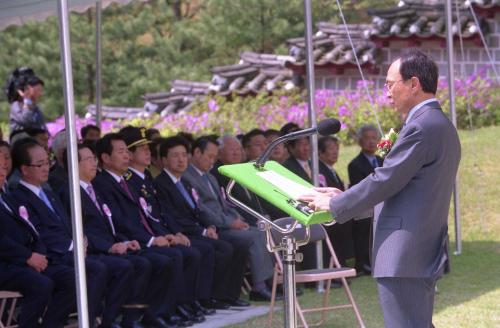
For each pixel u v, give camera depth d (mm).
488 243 13586
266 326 9062
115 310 8586
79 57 28391
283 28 27281
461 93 19516
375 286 11148
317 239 8875
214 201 10438
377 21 21672
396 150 5652
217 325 9156
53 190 9469
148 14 29000
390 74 5852
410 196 5691
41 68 28094
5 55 28344
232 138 11125
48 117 28281
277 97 21922
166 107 24203
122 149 9156
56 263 8367
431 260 5770
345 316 9578
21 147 8430
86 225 8820
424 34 20578
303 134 5750
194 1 32781
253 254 10352
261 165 5820
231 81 23641
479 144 17500
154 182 9906
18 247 8102
